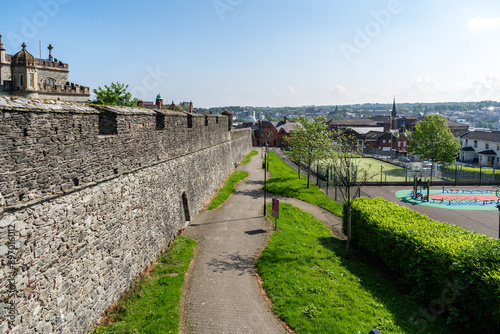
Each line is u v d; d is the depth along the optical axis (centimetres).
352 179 2098
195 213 2394
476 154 7450
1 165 729
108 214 1185
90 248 1063
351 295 1247
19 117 779
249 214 2441
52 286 880
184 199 2188
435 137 5200
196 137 2509
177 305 1186
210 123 3075
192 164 2372
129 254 1333
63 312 918
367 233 1677
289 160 7112
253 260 1606
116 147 1255
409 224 1477
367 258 1702
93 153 1095
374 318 1095
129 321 1084
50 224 879
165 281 1353
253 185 3703
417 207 3145
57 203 913
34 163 827
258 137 11994
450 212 2958
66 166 952
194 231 2039
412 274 1259
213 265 1544
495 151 6850
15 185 768
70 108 975
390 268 1445
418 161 6950
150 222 1559
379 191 3875
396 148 8900
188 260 1590
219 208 2627
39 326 826
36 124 833
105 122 1264
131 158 1388
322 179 4097
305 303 1184
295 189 3453
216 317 1123
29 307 795
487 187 4191
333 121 14088
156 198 1650
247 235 1967
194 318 1117
